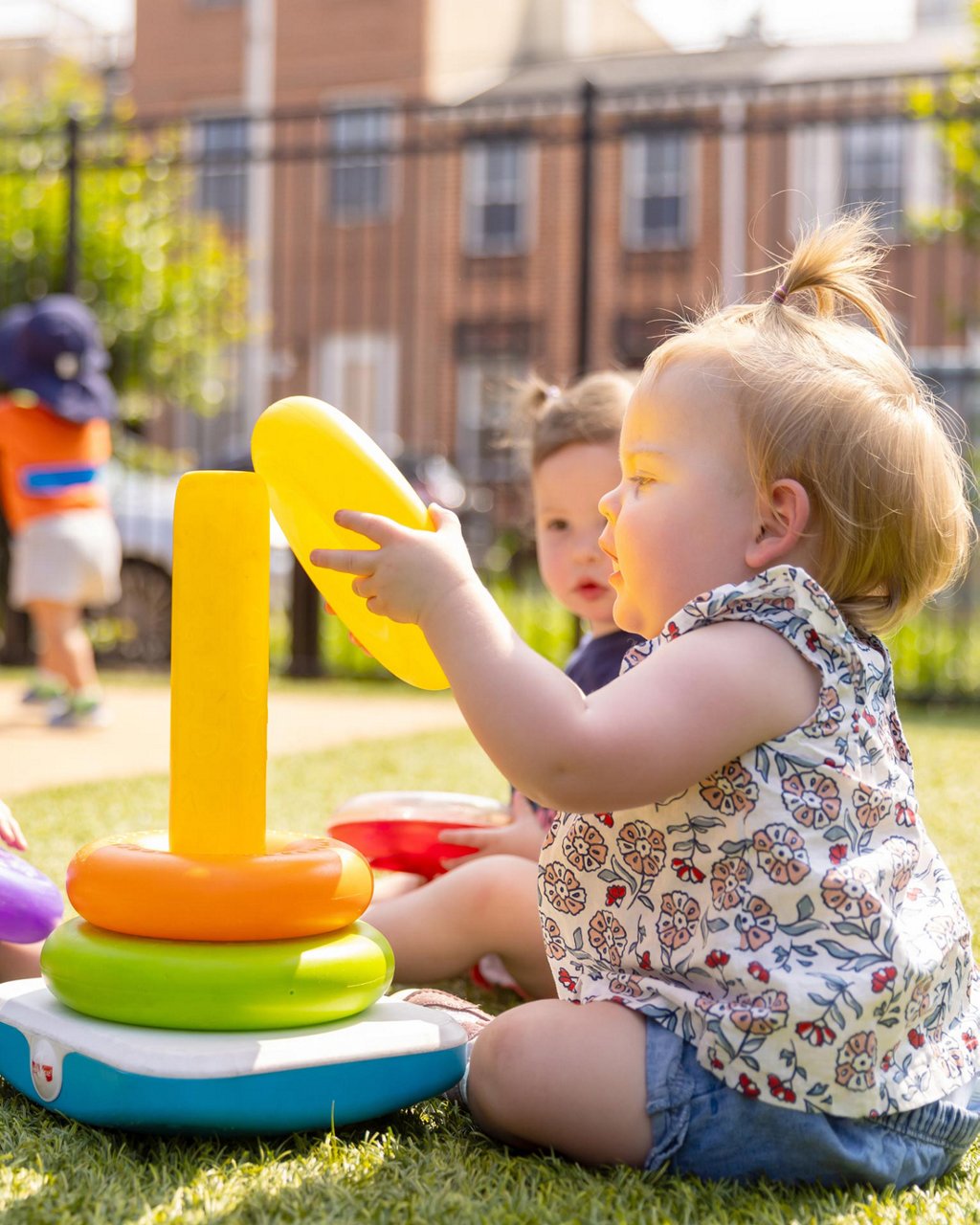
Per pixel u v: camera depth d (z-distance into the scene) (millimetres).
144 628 6691
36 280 8016
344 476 1144
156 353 8820
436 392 12125
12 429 4254
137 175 8445
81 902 1178
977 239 6680
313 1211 969
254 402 12352
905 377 1180
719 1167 1066
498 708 1039
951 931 1131
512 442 2553
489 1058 1124
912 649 6012
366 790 3012
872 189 11516
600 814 1153
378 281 12352
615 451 1804
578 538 1812
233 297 9938
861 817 1095
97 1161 1064
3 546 6379
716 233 11672
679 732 1037
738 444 1126
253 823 1196
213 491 1180
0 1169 1036
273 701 5320
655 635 1184
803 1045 1030
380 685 6004
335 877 1180
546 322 11930
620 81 12562
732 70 12328
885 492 1126
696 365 1152
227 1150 1100
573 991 1189
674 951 1098
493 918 1538
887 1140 1077
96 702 4297
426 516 1154
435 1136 1162
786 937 1052
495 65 14312
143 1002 1122
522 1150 1130
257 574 1193
